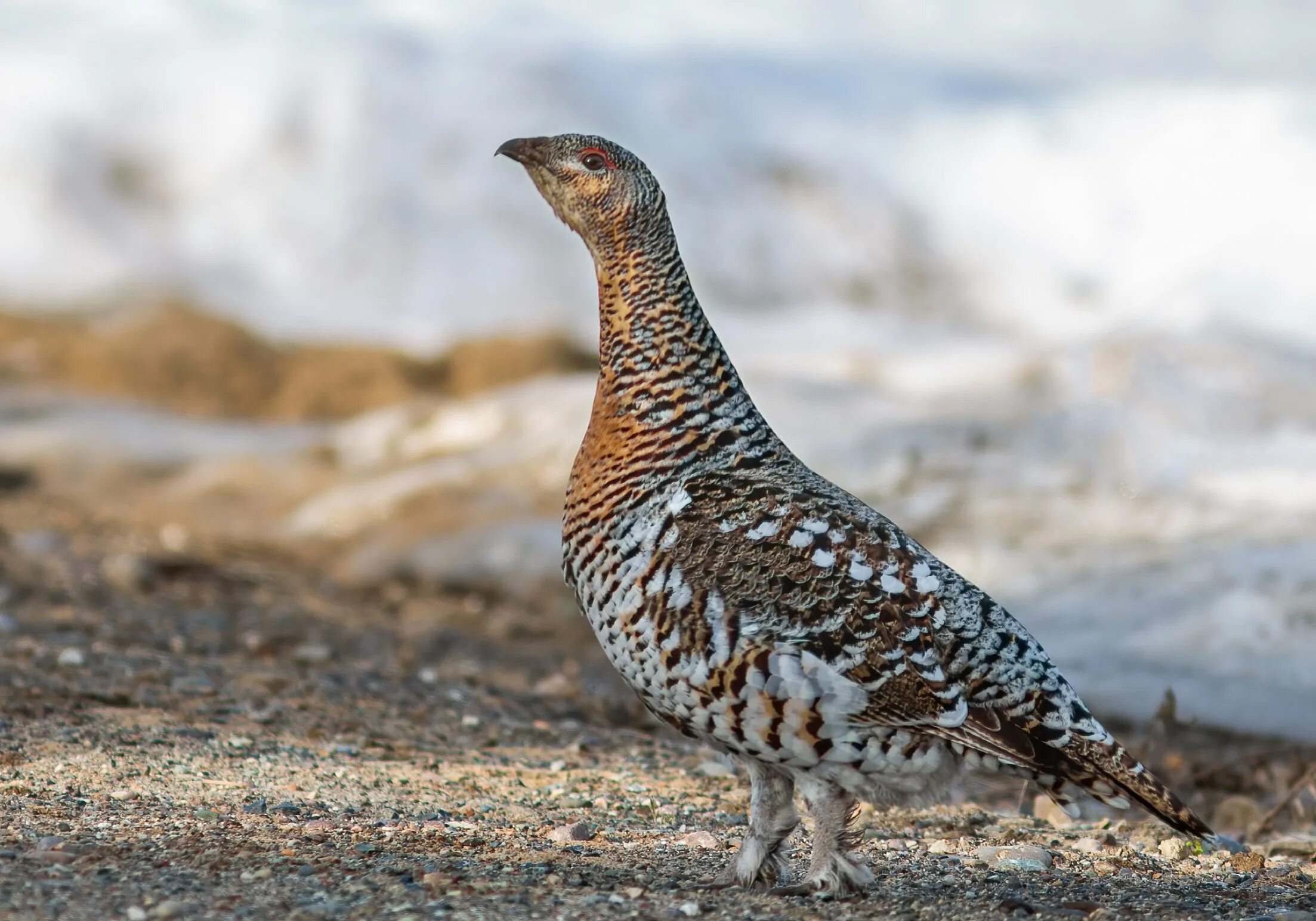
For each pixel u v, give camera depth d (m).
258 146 23.28
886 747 6.31
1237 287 21.53
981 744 6.24
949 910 6.51
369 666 12.38
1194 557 13.83
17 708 9.46
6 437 19.78
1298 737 11.34
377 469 19.14
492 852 7.21
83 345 21.83
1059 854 8.02
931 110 25.89
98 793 7.88
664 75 25.33
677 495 6.67
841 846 6.61
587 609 6.86
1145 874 7.62
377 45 24.39
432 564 16.55
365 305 22.59
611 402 7.01
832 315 22.84
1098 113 25.56
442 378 21.98
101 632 12.26
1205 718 11.66
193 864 6.56
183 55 24.06
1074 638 12.97
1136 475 15.58
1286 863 8.24
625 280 7.09
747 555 6.41
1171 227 23.50
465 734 10.54
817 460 16.39
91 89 23.39
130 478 19.28
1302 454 15.71
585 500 6.89
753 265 23.39
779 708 6.29
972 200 24.75
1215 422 16.53
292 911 5.95
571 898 6.35
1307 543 13.70
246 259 22.78
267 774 8.66
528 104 24.05
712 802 8.95
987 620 6.41
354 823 7.65
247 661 11.90
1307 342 20.02
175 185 23.23
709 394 6.97
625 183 7.10
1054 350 18.97
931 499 15.48
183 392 21.70
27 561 14.88
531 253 23.14
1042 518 14.93
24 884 6.13
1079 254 23.92
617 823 8.26
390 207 23.11
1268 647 12.39
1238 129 24.11
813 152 24.84
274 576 16.06
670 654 6.47
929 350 21.08
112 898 6.01
